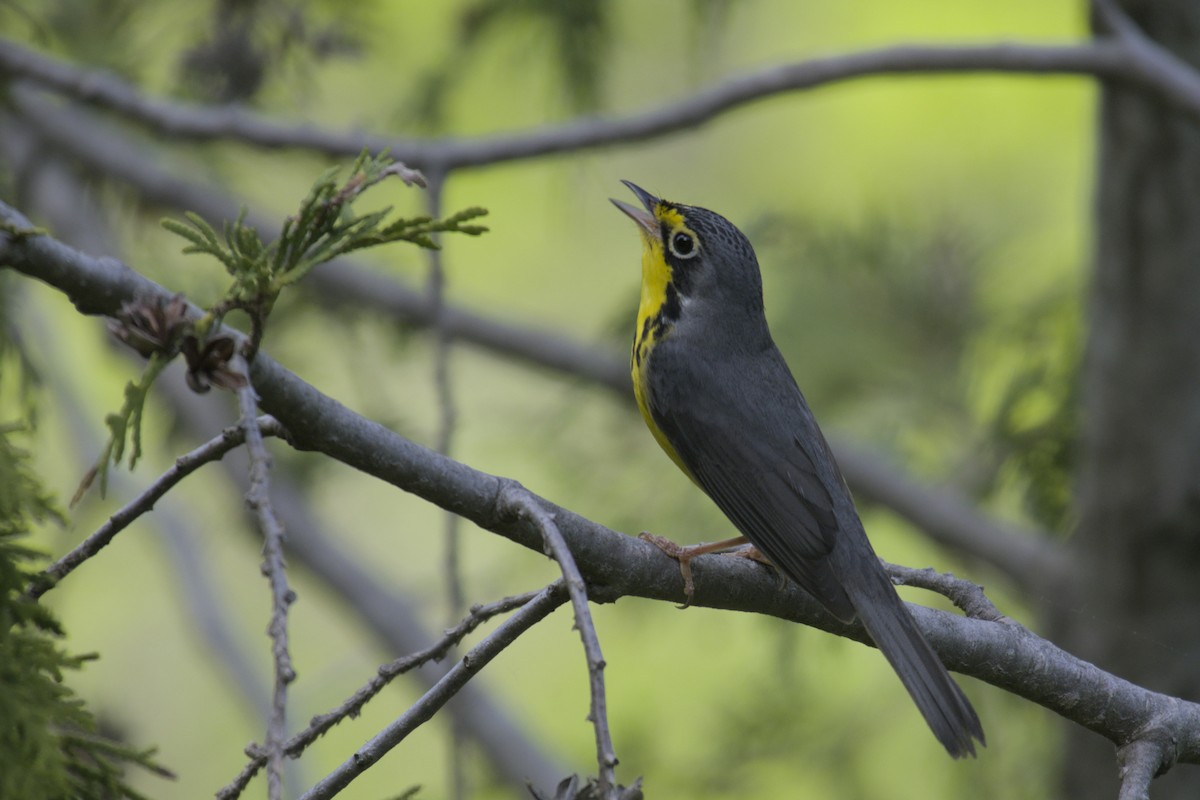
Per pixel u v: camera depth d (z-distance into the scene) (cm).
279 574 378
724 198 1956
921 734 1437
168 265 1350
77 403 1438
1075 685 648
